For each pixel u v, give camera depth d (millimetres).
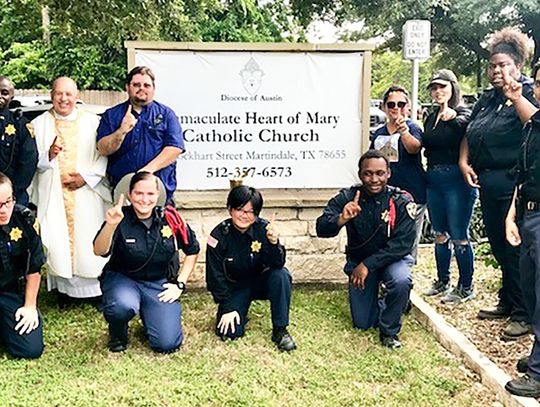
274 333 3779
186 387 3162
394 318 3758
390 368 3443
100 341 3777
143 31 7441
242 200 3633
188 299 4566
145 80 3969
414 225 3871
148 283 3705
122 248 3594
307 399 3090
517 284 3771
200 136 4633
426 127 4234
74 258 4176
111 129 4082
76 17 7090
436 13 16938
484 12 15812
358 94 4711
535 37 15953
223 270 3768
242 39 14672
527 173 3145
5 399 3012
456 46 18359
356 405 3045
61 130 4117
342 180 4785
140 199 3543
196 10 9461
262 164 4707
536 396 2994
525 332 3748
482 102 3875
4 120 3828
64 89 4078
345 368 3438
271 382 3248
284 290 3711
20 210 3516
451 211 4223
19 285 3602
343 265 4824
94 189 4160
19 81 14445
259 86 4629
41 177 4102
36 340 3521
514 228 3342
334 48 4633
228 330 3787
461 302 4430
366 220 3844
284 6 16844
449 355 3664
